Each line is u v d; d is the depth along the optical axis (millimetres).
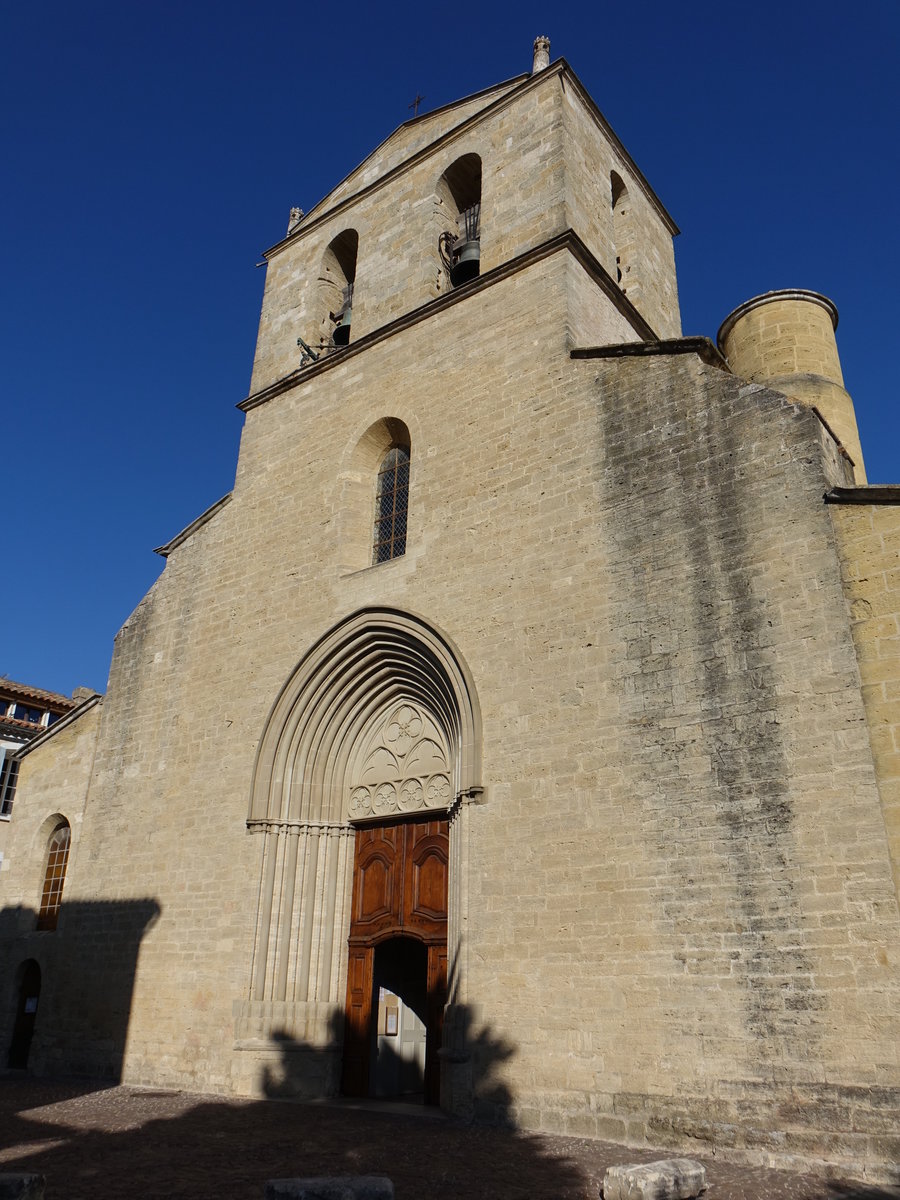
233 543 19297
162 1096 14258
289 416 19938
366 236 21031
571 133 18453
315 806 15945
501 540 14617
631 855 11414
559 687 12922
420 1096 15008
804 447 11797
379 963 15594
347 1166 8961
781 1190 8180
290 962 14953
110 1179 8258
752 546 11797
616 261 20109
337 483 17953
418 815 15078
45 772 20703
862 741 10148
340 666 16219
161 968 16188
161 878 16969
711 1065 10031
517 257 16781
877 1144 8805
